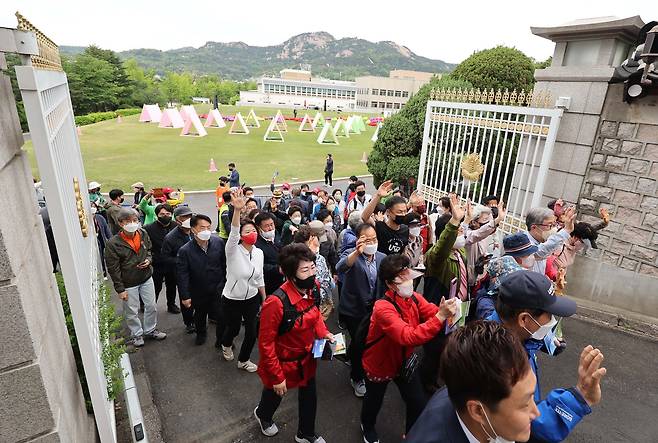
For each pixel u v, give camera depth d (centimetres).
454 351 134
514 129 627
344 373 441
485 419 130
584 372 166
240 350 463
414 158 1189
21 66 184
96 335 296
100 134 3384
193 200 1462
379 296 383
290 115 7188
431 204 804
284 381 303
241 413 376
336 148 3244
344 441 345
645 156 524
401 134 1202
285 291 300
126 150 2598
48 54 258
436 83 1201
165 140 3131
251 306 421
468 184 705
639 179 534
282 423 365
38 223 247
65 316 306
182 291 464
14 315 169
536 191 607
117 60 7088
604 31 539
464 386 129
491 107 657
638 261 546
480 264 446
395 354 302
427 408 153
